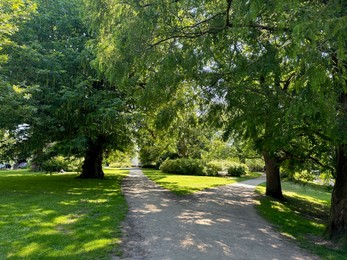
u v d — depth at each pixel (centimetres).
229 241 641
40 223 706
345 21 408
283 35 564
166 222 773
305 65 473
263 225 849
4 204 962
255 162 3412
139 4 623
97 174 2069
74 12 1602
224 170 3138
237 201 1275
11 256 484
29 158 1848
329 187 1452
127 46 657
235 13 571
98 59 754
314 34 415
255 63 636
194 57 671
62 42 1512
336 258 593
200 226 756
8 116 1169
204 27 698
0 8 884
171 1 614
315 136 979
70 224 708
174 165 3148
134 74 861
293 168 1350
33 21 1497
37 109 1232
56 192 1293
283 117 574
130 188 1527
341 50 434
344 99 652
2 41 957
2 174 2577
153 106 1055
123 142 1794
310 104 496
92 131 1440
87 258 492
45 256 490
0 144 1507
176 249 559
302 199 1702
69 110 1323
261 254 570
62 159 2438
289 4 456
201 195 1378
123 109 1459
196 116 980
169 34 691
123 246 562
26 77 1299
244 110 657
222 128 869
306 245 681
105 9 691
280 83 758
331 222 741
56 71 1319
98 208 915
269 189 1555
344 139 567
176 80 730
